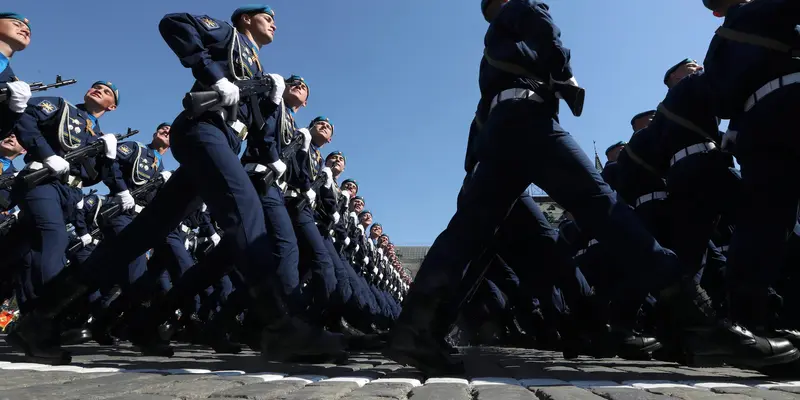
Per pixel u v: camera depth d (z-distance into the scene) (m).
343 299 6.57
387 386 2.17
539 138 2.61
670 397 1.88
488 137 2.72
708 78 3.06
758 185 2.78
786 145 2.70
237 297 5.34
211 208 2.98
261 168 3.85
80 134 5.17
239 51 3.50
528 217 4.54
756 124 2.75
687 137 4.19
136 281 6.16
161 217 3.23
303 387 2.06
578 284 4.70
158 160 7.14
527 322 6.26
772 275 2.74
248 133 3.88
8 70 4.13
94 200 7.54
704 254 4.38
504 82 2.76
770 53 2.72
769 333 2.63
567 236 6.36
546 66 2.57
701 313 2.51
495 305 7.63
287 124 5.21
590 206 2.58
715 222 4.32
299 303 3.23
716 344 2.50
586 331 4.70
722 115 3.04
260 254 2.90
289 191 5.39
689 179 4.16
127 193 6.01
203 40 3.28
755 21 2.78
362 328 6.97
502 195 2.72
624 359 4.61
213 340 5.39
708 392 2.01
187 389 1.89
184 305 4.93
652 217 4.63
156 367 2.97
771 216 2.75
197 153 2.97
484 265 3.19
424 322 2.53
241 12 3.89
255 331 5.11
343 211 8.57
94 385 2.00
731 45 2.89
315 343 2.98
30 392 1.76
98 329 6.14
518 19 2.67
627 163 4.72
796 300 3.68
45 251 4.10
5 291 7.09
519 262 4.75
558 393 1.96
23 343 3.07
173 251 6.48
